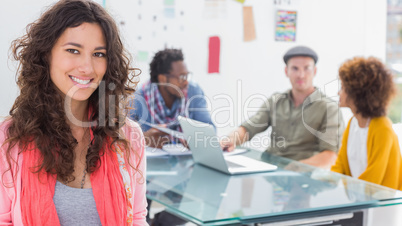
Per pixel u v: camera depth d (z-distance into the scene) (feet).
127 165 4.66
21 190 4.19
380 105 9.06
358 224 6.36
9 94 7.96
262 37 12.77
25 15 8.01
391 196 6.62
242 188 7.10
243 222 5.76
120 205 4.46
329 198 6.52
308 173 8.09
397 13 13.87
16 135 4.22
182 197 6.59
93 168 4.46
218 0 12.29
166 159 9.46
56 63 4.20
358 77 9.18
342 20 13.37
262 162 8.81
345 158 9.61
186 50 12.12
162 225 7.15
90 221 4.36
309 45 13.17
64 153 4.27
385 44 13.70
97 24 4.28
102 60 4.36
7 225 4.17
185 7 12.07
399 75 13.83
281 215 5.94
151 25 11.80
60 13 4.16
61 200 4.28
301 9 13.00
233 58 12.57
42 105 4.28
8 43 7.93
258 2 12.64
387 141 8.72
